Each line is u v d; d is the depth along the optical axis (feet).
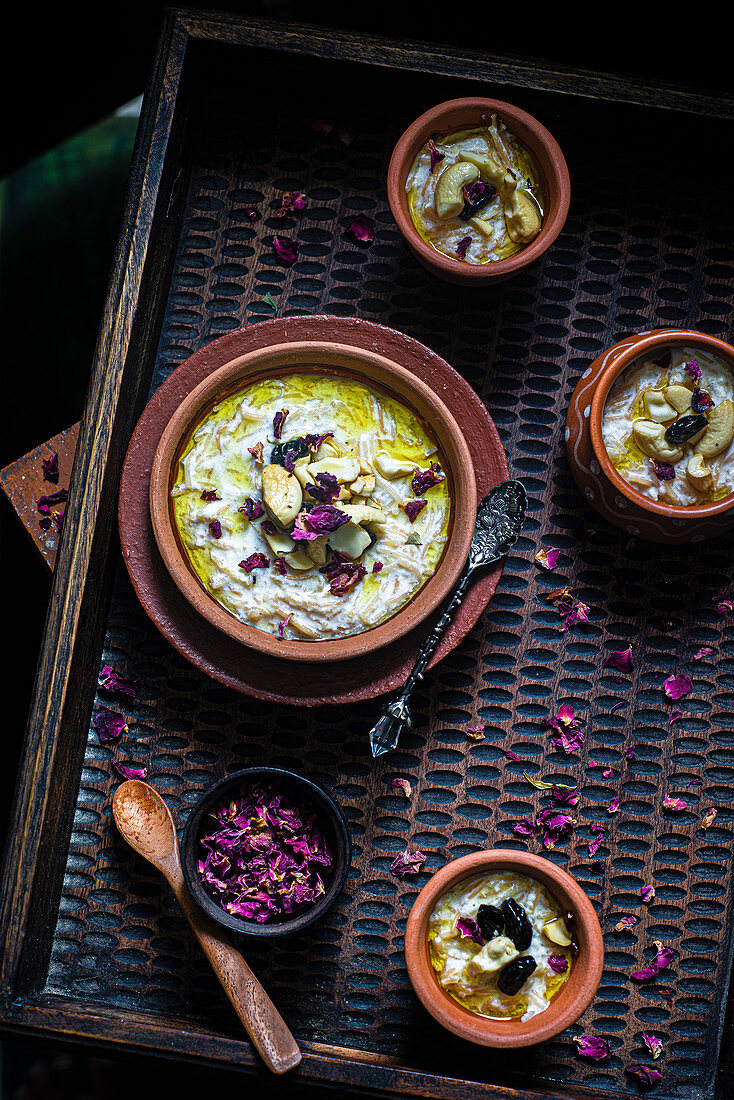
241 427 2.77
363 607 2.74
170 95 2.80
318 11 3.23
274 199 2.91
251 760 2.86
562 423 2.90
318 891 2.75
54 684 2.75
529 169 2.80
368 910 2.84
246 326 2.81
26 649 3.33
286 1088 2.74
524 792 2.87
